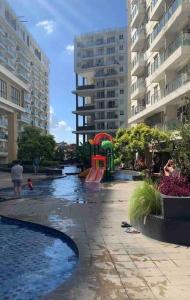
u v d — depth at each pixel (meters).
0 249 9.91
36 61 133.50
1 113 66.19
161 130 43.88
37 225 12.59
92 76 118.19
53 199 19.59
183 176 10.84
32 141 52.56
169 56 40.50
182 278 6.89
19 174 21.31
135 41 57.97
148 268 7.51
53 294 6.19
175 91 38.12
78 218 13.45
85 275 7.11
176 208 9.58
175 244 9.37
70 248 9.95
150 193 10.53
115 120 109.44
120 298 5.98
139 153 41.97
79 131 113.38
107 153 37.56
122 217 13.50
